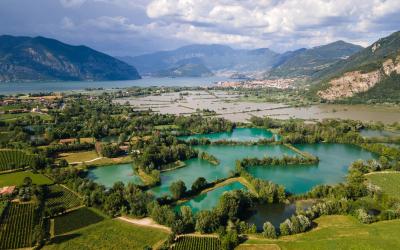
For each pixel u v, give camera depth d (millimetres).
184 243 177500
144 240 181750
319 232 187375
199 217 193875
